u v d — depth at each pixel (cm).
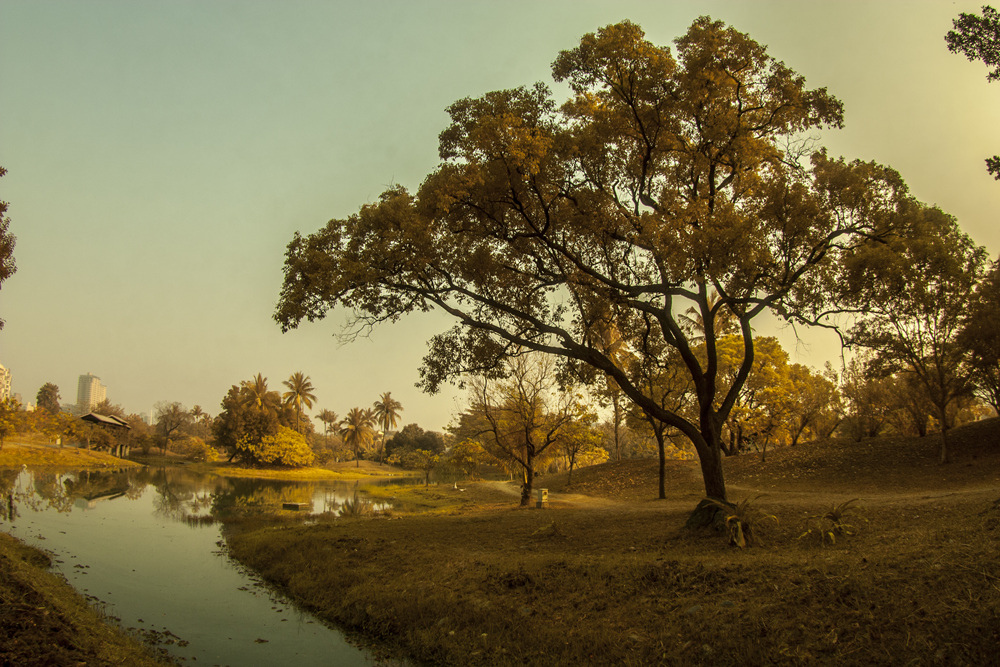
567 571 1182
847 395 3828
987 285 2708
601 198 1532
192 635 1074
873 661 677
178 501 3856
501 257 1752
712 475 1631
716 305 1666
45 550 1748
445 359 2016
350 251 1627
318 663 960
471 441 4212
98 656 730
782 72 1473
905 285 1347
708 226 1329
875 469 2920
